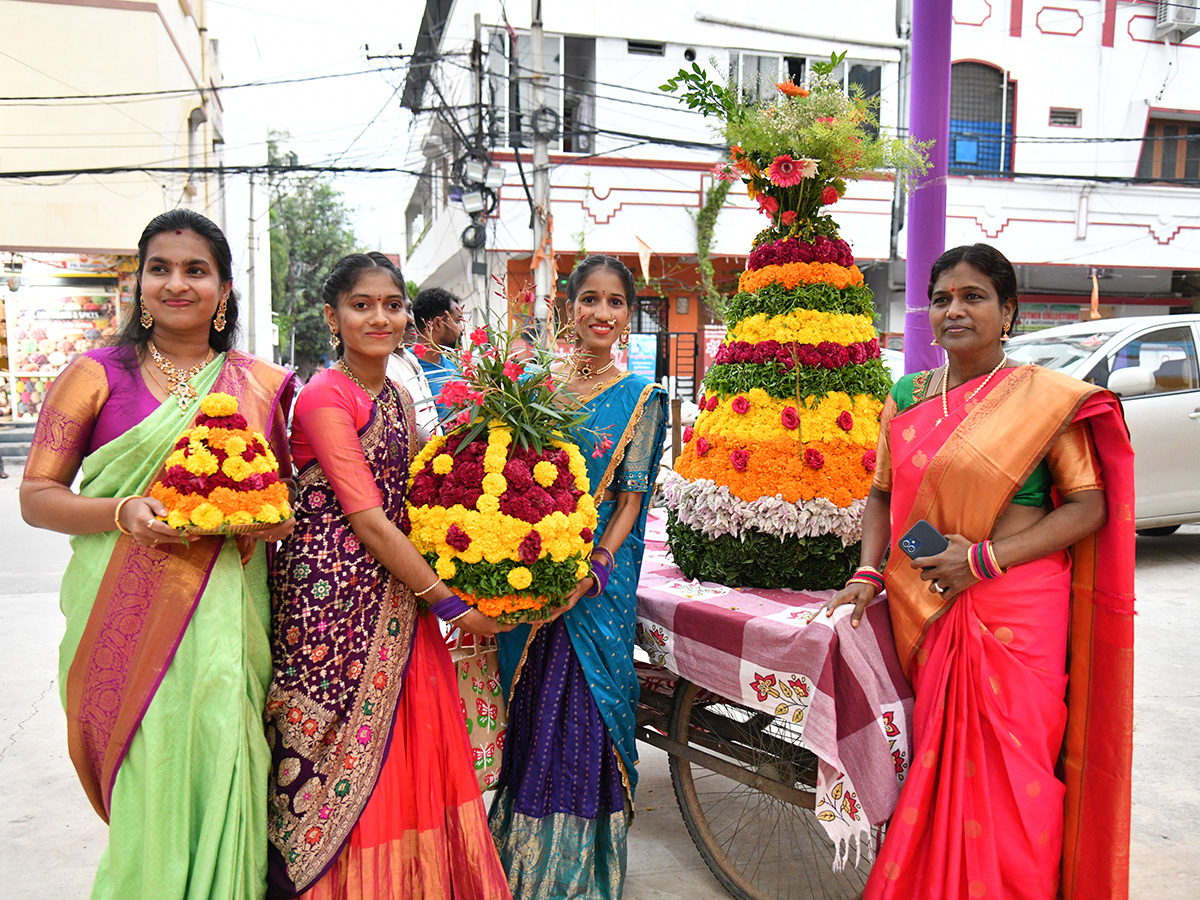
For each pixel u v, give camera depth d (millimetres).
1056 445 1999
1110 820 1977
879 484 2357
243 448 1737
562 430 2238
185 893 1739
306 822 1884
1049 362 6062
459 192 12148
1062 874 2074
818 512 2527
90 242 12703
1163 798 2990
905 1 13562
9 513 9008
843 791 2025
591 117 12891
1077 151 14305
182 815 1732
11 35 12188
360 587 1964
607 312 2400
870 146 2699
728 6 12992
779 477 2559
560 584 2053
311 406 1938
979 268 2057
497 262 12984
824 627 2070
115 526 1720
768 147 2711
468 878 2059
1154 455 5719
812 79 2824
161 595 1758
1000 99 14070
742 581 2727
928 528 2020
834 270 2697
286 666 1926
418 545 2057
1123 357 5855
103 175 12594
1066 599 2049
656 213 13180
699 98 2883
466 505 2010
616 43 12820
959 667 2008
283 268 27500
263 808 1863
